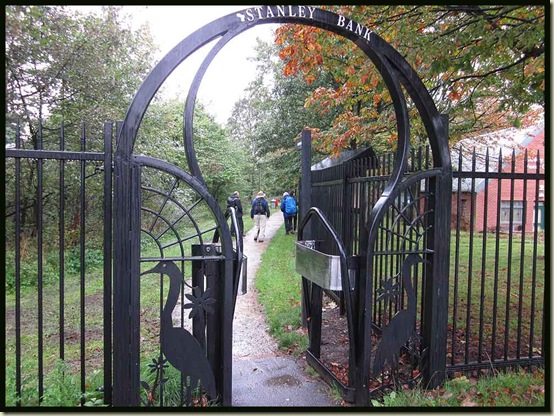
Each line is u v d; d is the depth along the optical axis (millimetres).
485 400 2992
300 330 4973
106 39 9203
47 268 7734
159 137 11164
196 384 2920
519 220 15258
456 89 5711
